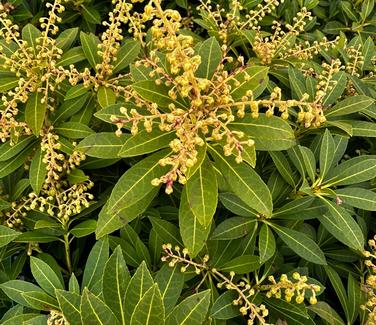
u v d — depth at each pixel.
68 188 0.48
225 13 0.68
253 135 0.37
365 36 0.71
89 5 0.67
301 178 0.45
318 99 0.40
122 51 0.50
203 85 0.35
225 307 0.40
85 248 0.55
